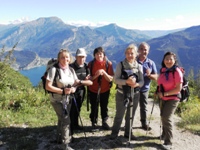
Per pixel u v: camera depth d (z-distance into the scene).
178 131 3.96
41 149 3.05
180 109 5.79
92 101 3.69
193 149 3.24
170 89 3.00
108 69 3.53
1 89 5.91
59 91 2.77
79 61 3.31
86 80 3.13
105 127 3.73
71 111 3.25
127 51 3.05
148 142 3.32
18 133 3.54
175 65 2.99
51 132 3.59
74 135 3.50
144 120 3.83
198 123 4.45
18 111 4.54
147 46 3.62
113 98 6.37
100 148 3.09
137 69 3.09
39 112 4.62
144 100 3.77
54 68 2.80
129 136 3.18
